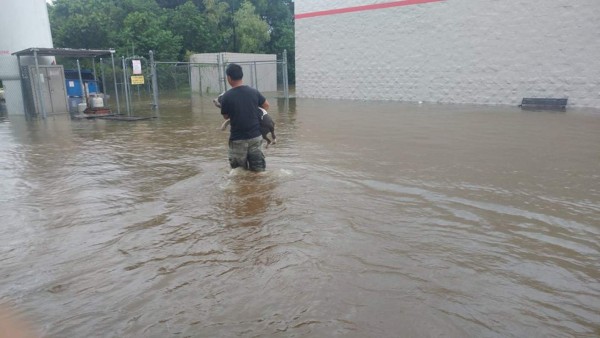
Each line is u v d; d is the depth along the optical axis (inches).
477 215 169.2
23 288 116.0
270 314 100.4
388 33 763.4
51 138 417.4
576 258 130.3
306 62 906.7
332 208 177.9
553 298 107.1
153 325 97.2
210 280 117.9
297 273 121.0
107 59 1146.0
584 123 427.5
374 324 95.9
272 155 291.9
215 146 346.0
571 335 92.0
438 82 715.4
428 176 231.0
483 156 280.8
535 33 601.3
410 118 499.2
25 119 618.8
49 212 182.2
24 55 647.1
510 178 225.8
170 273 122.6
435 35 703.7
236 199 191.9
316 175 233.8
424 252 134.7
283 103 774.5
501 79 644.1
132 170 261.9
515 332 93.0
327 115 553.0
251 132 233.0
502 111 557.3
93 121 571.8
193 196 199.3
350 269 123.0
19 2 662.5
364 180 223.0
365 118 510.0
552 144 318.7
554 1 577.9
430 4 700.0
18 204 195.3
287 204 183.6
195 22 1396.4
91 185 226.7
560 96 594.6
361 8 791.1
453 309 101.9
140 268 126.3
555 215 168.9
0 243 148.6
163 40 1248.8
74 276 122.3
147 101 933.2
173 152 322.3
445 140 344.2
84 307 105.6
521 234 149.5
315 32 876.0
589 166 249.6
